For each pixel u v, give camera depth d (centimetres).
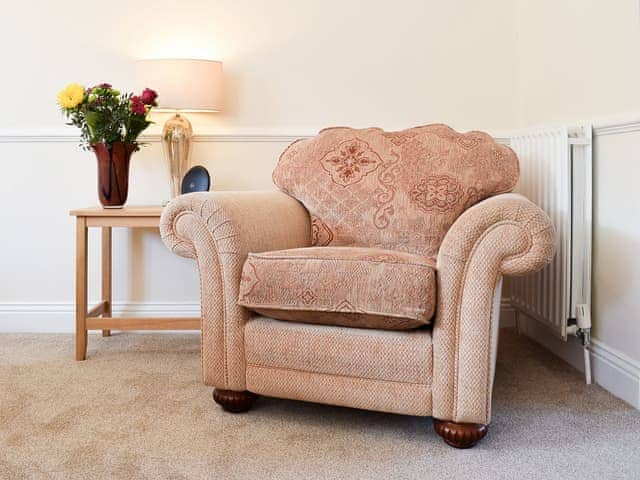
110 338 293
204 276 194
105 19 296
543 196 248
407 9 297
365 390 180
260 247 201
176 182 280
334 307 176
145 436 184
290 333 186
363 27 298
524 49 295
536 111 283
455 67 299
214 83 277
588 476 159
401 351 175
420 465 166
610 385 220
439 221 218
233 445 178
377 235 223
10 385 226
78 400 212
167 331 306
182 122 279
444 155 225
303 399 188
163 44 297
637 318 204
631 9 205
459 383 172
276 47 298
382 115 301
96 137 260
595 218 229
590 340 232
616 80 215
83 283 258
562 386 225
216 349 195
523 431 186
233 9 297
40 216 303
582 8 238
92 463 167
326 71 299
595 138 228
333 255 183
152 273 306
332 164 234
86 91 262
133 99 258
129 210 260
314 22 297
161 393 219
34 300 306
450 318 172
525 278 277
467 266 171
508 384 227
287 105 300
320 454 173
